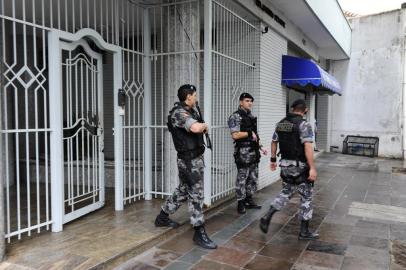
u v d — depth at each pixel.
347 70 13.95
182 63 5.36
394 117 13.02
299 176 4.38
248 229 4.78
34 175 6.79
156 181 5.78
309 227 4.95
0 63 3.34
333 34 10.24
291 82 8.05
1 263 3.29
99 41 4.59
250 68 6.76
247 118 5.32
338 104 14.22
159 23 6.13
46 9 5.45
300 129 4.29
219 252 4.00
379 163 11.58
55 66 3.98
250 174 5.54
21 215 4.77
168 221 4.40
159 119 6.48
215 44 5.88
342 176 9.13
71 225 4.39
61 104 4.09
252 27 6.67
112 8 4.98
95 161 4.91
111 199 5.66
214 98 5.62
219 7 5.50
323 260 3.84
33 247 3.68
